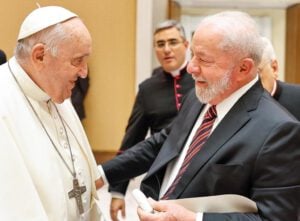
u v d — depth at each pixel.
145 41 4.56
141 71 4.60
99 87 4.67
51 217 1.33
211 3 5.96
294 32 6.15
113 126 4.72
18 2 4.41
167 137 1.80
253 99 1.45
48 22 1.35
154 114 2.65
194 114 1.68
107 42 4.61
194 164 1.44
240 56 1.40
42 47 1.36
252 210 1.31
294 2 6.14
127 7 4.55
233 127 1.41
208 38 1.40
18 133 1.35
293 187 1.27
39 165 1.34
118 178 1.88
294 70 6.18
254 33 1.42
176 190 1.47
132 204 3.66
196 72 1.45
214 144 1.42
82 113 4.52
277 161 1.29
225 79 1.42
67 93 1.46
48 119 1.48
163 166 1.66
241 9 6.24
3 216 1.23
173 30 2.69
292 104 1.92
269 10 6.37
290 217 1.26
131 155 1.90
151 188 1.69
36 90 1.43
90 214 1.61
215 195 1.37
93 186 1.63
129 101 4.68
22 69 1.42
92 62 4.63
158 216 1.29
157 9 4.96
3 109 1.34
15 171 1.28
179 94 2.64
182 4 5.89
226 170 1.35
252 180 1.33
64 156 1.49
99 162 4.74
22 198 1.26
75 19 1.39
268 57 1.87
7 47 4.45
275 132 1.31
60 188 1.37
